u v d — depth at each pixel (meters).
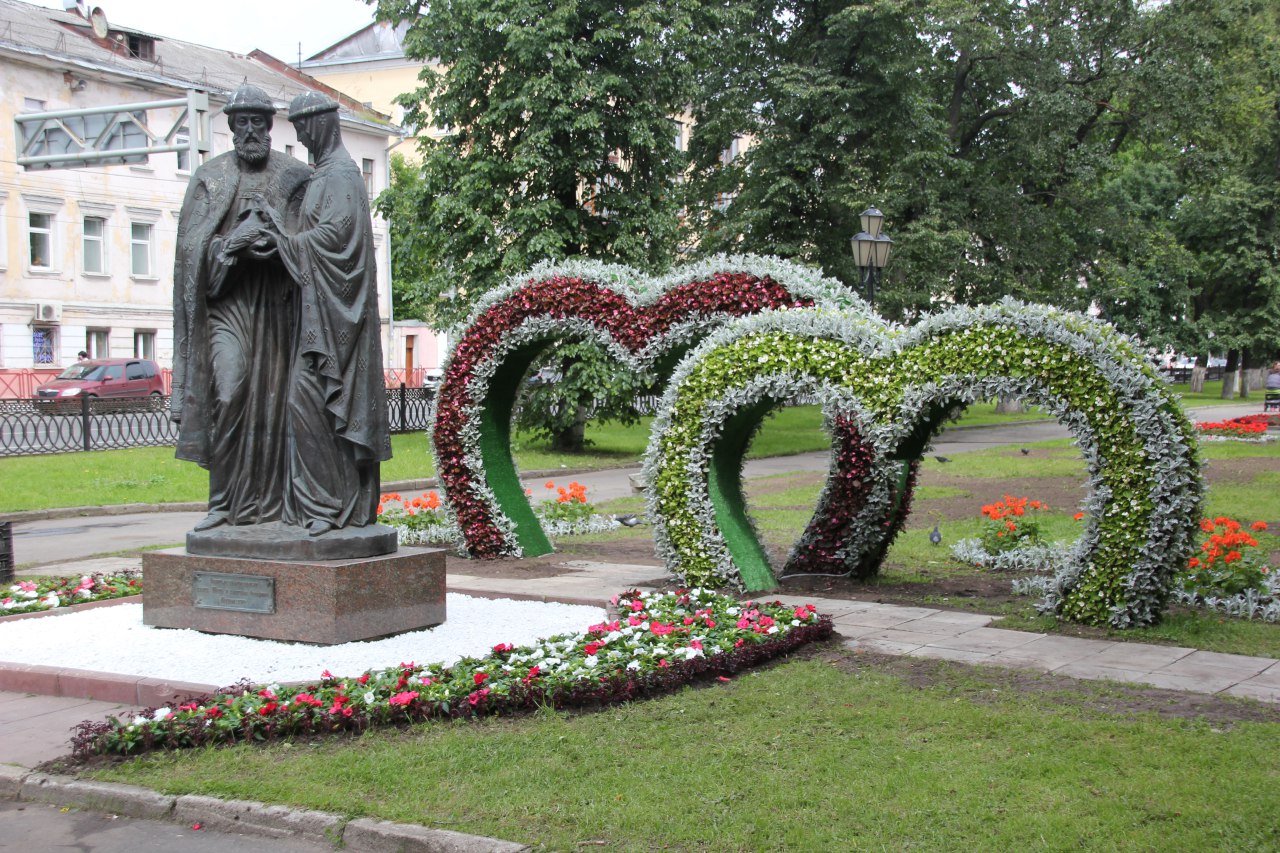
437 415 12.59
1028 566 11.68
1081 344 8.60
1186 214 45.88
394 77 58.00
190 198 8.44
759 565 10.73
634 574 11.41
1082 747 5.78
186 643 8.05
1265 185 45.50
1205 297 47.84
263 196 8.36
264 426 8.43
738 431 10.89
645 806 5.09
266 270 8.41
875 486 10.52
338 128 8.49
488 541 12.59
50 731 6.57
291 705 6.30
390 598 8.31
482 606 9.59
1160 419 8.34
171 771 5.75
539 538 13.06
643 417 34.50
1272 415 33.00
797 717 6.37
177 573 8.44
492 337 12.27
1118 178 46.84
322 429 8.23
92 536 15.83
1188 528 8.40
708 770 5.52
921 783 5.30
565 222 25.53
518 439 29.58
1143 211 45.88
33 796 5.68
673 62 25.67
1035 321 8.87
